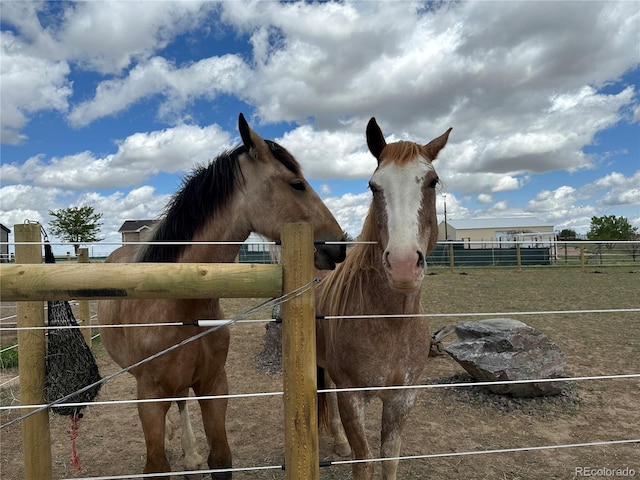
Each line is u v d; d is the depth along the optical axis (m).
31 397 1.76
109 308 2.73
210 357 2.38
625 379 4.83
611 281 13.88
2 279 1.37
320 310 2.82
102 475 3.18
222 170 2.47
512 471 3.07
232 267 1.49
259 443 3.66
